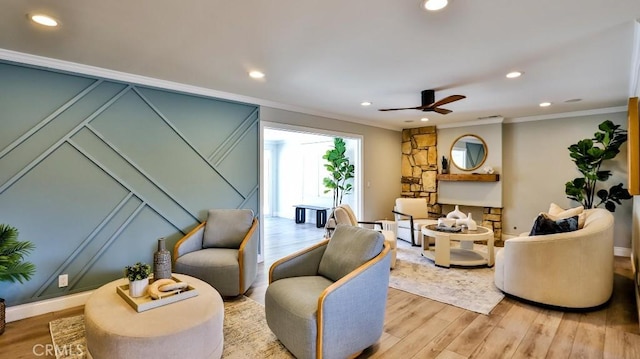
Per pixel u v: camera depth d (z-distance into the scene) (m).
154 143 3.57
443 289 3.52
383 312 2.33
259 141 4.54
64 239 3.02
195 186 3.91
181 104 3.78
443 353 2.29
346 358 2.10
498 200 5.91
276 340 2.44
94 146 3.17
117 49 2.65
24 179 2.82
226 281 3.16
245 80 3.54
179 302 2.17
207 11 2.03
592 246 2.89
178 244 3.43
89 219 3.16
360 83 3.62
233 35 2.38
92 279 3.17
